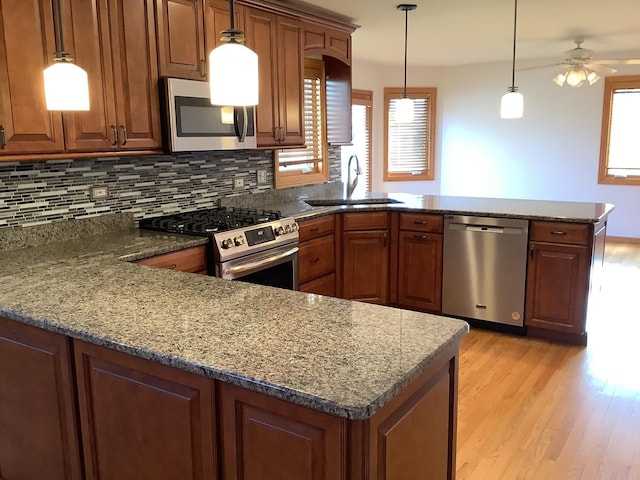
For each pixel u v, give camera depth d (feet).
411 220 13.71
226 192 13.56
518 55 22.11
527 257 12.41
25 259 8.28
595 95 22.67
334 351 4.72
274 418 4.40
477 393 10.12
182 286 6.74
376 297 14.38
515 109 12.96
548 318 12.44
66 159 9.00
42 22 8.10
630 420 9.09
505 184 25.04
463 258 13.14
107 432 5.60
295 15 13.47
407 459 4.70
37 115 8.13
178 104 10.13
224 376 4.34
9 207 9.04
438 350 4.79
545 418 9.20
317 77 16.08
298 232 12.34
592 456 8.09
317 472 4.23
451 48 20.20
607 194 23.20
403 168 25.98
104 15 9.00
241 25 11.93
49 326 5.51
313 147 16.38
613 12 14.46
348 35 15.74
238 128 11.45
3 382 6.53
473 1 13.24
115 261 8.14
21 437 6.52
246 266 10.66
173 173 12.06
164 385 5.03
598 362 11.43
